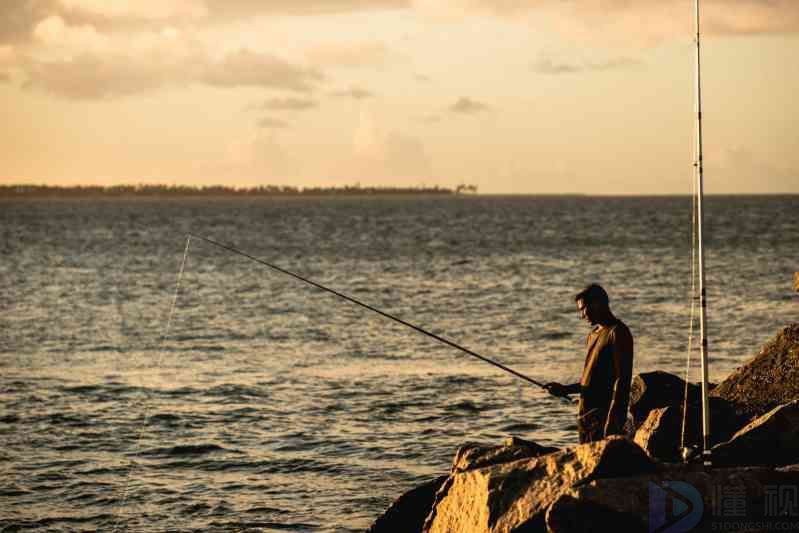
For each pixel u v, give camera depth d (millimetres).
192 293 44219
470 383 20984
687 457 10555
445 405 18719
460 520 8703
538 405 18531
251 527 12180
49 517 12742
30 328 32562
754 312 33000
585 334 29312
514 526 7945
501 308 36500
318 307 38188
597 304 9539
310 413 18328
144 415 18469
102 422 17938
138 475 14531
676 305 35688
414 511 10609
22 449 16047
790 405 10539
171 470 14773
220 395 20281
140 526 12352
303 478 14172
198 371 23625
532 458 8562
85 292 44906
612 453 8047
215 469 14758
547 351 26125
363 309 37062
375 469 14516
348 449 15664
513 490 8289
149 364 24938
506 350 26328
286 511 12742
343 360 24906
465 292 42688
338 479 14070
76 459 15438
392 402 19109
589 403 9469
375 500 13086
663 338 27656
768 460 10312
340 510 12711
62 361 25562
